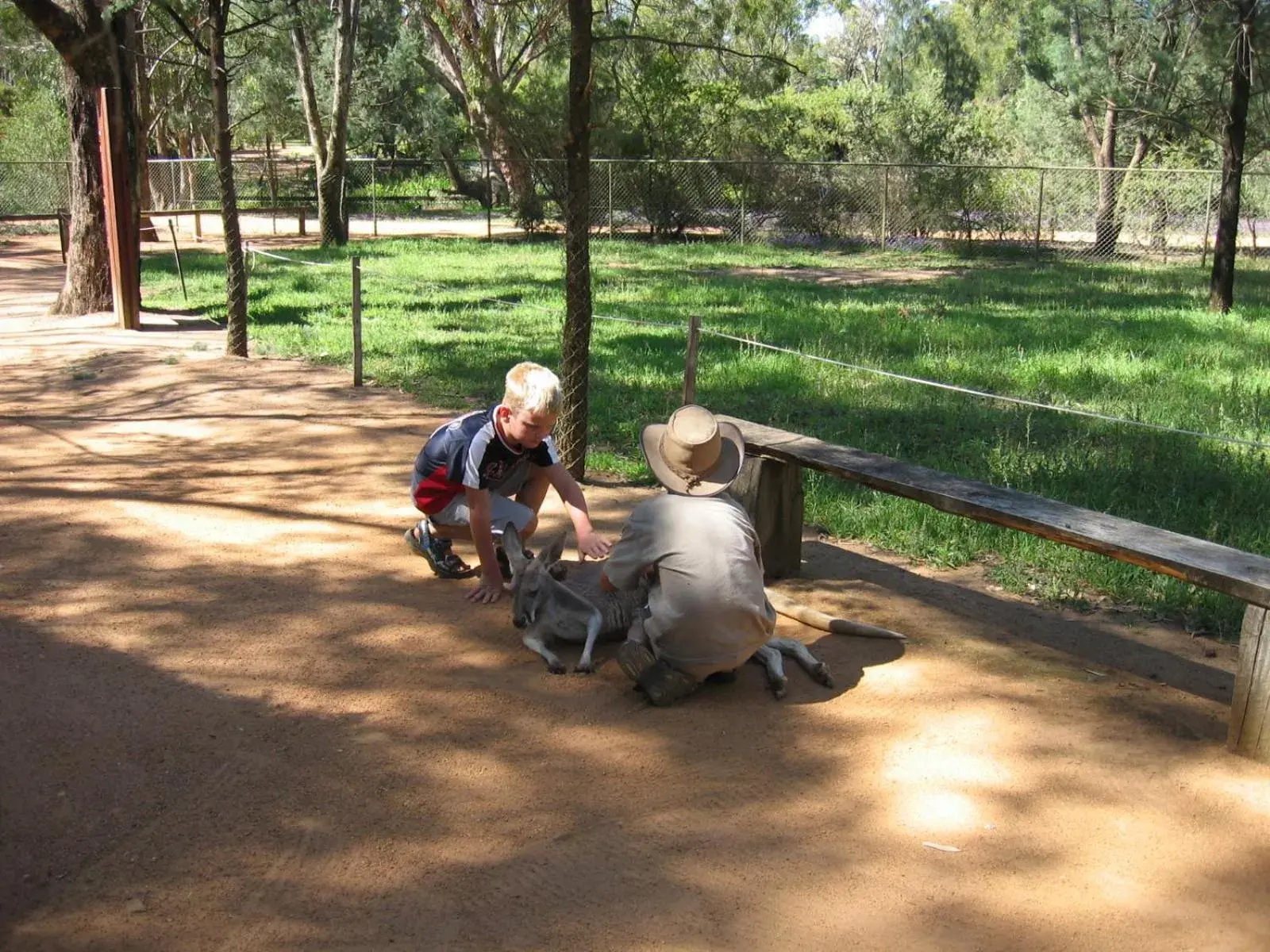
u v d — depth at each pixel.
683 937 3.12
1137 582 5.71
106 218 13.95
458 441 5.40
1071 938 3.12
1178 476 7.34
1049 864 3.45
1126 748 4.11
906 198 28.16
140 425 8.99
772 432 5.96
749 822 3.67
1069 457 7.88
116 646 4.95
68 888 3.35
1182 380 10.60
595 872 3.41
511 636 5.11
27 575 5.75
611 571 4.63
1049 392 10.18
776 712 4.41
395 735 4.22
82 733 4.21
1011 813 3.71
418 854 3.51
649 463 4.75
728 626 4.38
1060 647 5.05
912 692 4.55
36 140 34.28
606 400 9.81
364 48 35.62
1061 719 4.32
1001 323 14.52
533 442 5.22
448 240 28.19
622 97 27.56
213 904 3.28
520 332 13.32
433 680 4.67
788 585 5.77
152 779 3.91
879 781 3.91
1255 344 12.69
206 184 38.91
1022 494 4.91
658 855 3.49
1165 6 21.03
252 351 12.34
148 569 5.87
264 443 8.45
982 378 10.78
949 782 3.88
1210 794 3.81
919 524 6.54
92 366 11.56
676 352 12.16
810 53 33.88
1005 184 28.23
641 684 4.44
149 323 14.59
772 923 3.18
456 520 5.62
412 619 5.29
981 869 3.42
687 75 29.77
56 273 22.38
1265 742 3.98
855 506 6.86
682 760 4.06
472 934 3.14
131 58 14.56
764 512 5.73
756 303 16.48
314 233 30.36
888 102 30.81
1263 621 3.92
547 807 3.76
